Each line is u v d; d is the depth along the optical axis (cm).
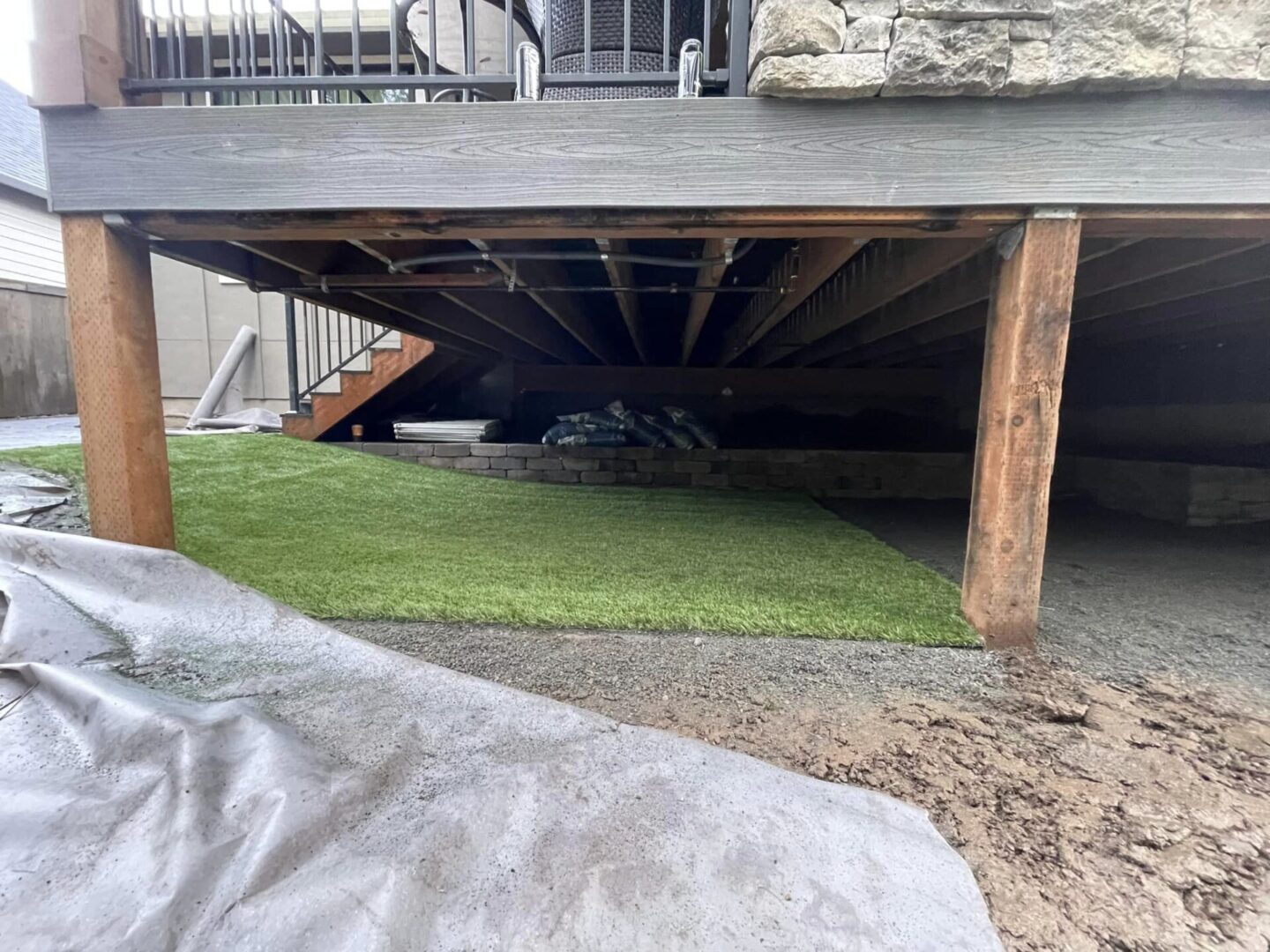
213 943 81
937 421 705
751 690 180
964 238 222
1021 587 207
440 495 466
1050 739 156
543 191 197
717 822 110
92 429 217
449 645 207
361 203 200
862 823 114
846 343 496
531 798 112
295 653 162
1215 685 186
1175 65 175
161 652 160
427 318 408
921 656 204
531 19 319
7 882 89
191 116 199
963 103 185
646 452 562
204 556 290
